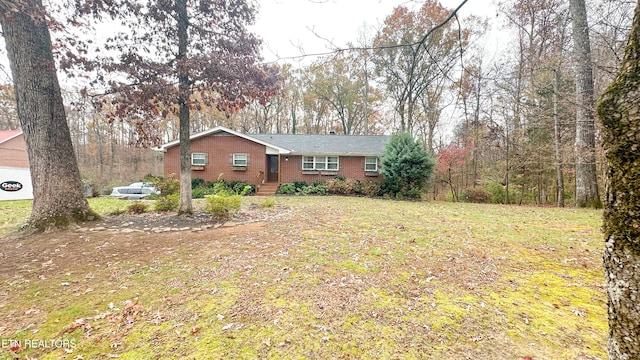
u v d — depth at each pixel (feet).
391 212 28.99
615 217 3.78
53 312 9.34
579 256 14.84
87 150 82.33
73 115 77.15
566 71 30.73
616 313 3.82
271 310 9.36
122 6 20.20
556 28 30.22
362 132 86.63
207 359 7.05
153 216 24.94
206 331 8.23
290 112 95.96
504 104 43.98
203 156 52.06
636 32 3.57
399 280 11.80
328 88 74.23
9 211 28.66
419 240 17.74
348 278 11.95
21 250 15.47
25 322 8.77
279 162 55.06
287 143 56.70
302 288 11.00
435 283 11.53
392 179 46.19
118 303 9.91
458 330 8.23
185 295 10.47
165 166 52.11
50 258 14.35
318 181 53.67
